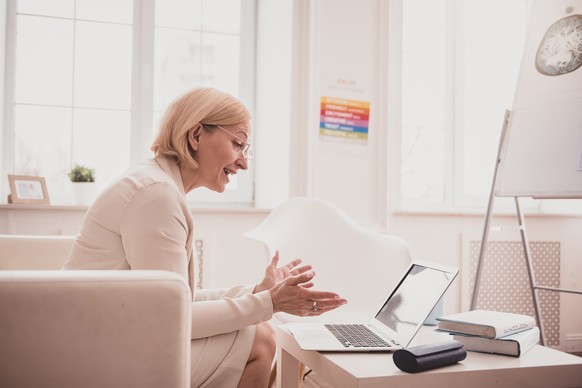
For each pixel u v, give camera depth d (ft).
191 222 3.83
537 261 9.89
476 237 9.52
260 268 8.43
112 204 3.64
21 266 5.44
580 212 10.05
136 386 2.64
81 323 2.55
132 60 8.96
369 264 6.69
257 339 4.20
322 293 4.00
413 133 10.13
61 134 8.63
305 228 6.90
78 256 3.74
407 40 10.11
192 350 3.82
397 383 3.02
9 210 7.46
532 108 7.61
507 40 10.63
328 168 8.66
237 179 9.63
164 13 9.18
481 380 3.18
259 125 9.66
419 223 9.29
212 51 9.48
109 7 8.86
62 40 8.66
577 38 7.39
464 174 10.36
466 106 10.40
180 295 2.74
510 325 3.69
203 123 4.23
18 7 8.48
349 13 8.81
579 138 6.93
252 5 9.71
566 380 3.34
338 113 8.71
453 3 10.31
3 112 8.34
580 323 10.10
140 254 3.47
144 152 8.98
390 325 4.13
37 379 2.49
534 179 7.25
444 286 3.65
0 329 2.44
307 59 8.51
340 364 3.28
